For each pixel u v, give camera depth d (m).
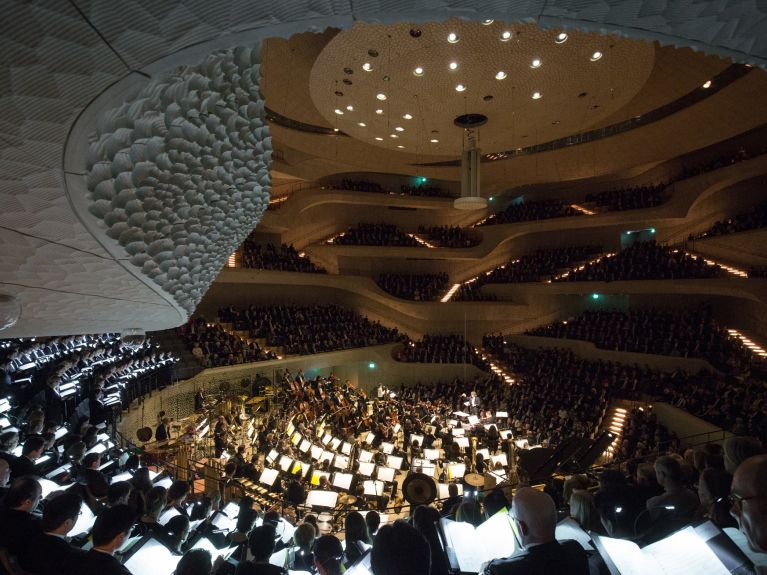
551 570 2.43
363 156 32.72
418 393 28.25
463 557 3.55
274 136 28.28
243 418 20.66
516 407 24.27
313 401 23.58
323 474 13.38
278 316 31.06
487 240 37.06
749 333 25.69
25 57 2.17
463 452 18.91
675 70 20.38
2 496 4.96
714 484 3.69
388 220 40.75
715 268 26.12
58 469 7.28
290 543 6.18
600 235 36.31
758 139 28.36
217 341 25.02
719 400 18.98
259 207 6.56
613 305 33.38
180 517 5.61
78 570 3.29
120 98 2.63
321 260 36.38
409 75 15.40
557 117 19.23
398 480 16.83
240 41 2.56
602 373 25.45
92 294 5.59
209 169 4.21
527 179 35.94
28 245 3.88
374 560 2.24
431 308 35.59
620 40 13.38
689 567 2.78
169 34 2.32
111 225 3.69
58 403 12.29
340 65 14.85
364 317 36.50
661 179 34.19
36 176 2.98
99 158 3.02
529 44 13.54
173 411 20.91
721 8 2.80
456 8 2.66
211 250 6.10
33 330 7.34
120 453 10.26
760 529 2.24
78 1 2.01
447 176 36.53
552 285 33.31
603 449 13.41
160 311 7.23
